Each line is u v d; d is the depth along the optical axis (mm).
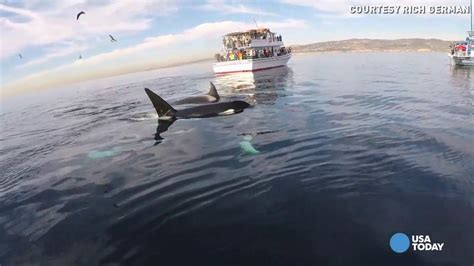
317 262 5477
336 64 49562
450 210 6707
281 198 7715
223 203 7695
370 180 8320
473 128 12086
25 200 9312
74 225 7457
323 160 9859
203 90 30109
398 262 5352
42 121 23969
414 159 9477
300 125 13992
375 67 40531
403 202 7148
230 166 9969
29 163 13023
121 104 26656
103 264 5965
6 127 23594
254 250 5898
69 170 11367
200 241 6309
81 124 19844
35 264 6207
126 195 8719
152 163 10969
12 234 7469
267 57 46750
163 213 7500
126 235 6801
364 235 6074
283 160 10094
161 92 31484
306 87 25906
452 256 5402
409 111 15508
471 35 37531
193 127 14914
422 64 42781
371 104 17672
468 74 30406
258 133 13188
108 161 11766
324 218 6730
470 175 8227
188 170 9992
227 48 48219
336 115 15461
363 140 11453
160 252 6094
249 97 22484
